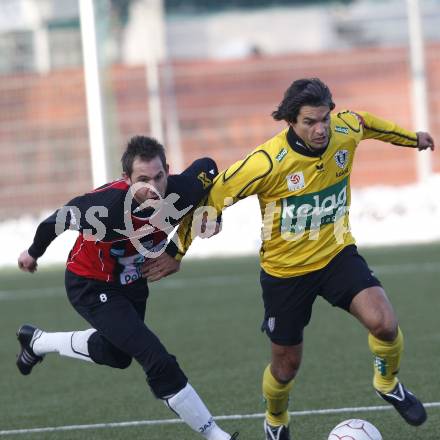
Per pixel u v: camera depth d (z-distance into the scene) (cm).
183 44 8794
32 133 6312
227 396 2386
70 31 6366
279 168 1780
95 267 1805
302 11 9062
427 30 8238
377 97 6456
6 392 2612
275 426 1908
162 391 1725
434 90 6425
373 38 9081
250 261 5350
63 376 2792
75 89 6291
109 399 2448
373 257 5184
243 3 8806
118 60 7069
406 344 2938
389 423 2031
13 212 6325
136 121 6309
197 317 3719
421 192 5834
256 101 6475
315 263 1820
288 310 1838
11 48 6338
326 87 1739
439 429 1958
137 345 1733
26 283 5003
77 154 6303
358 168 6512
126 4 7125
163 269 1823
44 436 2095
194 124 6481
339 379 2509
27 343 2070
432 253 5175
